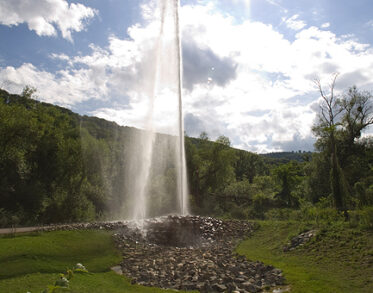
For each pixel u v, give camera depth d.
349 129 35.38
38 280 8.47
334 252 11.61
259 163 78.25
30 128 29.44
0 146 27.52
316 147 37.06
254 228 18.97
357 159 34.75
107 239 14.55
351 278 8.93
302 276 9.38
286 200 44.16
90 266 11.05
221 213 31.83
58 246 12.18
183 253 14.11
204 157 42.16
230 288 8.59
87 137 34.88
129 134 33.00
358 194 18.02
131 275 10.48
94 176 33.84
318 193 35.59
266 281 9.24
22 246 11.20
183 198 29.53
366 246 11.26
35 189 28.69
